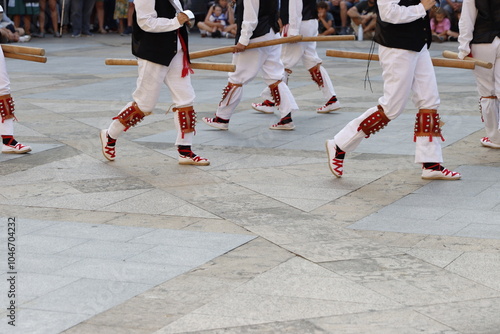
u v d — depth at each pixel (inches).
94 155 312.2
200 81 515.5
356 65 601.0
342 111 406.0
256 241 210.5
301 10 365.7
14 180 274.8
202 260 195.2
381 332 154.6
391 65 261.3
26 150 313.0
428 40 262.8
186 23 282.4
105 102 434.6
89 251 201.8
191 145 324.2
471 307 167.0
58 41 821.2
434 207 240.7
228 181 274.4
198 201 249.6
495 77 303.1
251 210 239.5
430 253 200.4
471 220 227.3
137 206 244.2
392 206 242.5
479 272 187.2
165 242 209.2
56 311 163.9
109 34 912.9
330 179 275.7
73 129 361.1
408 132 351.9
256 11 337.4
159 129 362.9
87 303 168.4
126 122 294.4
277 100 356.2
